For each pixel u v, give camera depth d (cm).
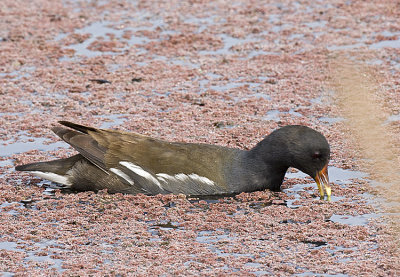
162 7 2256
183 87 1739
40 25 2106
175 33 2048
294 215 1184
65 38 2019
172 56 1914
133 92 1716
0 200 1234
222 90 1723
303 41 1984
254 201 1239
